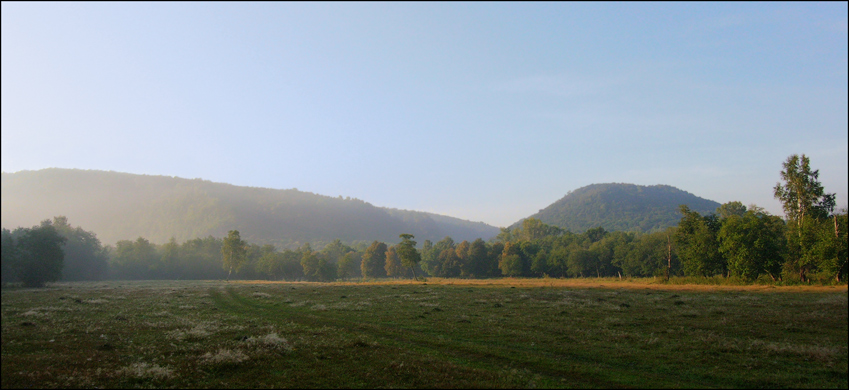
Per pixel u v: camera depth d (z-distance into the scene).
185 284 82.94
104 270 116.00
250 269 140.75
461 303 35.72
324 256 143.50
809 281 55.06
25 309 28.98
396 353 16.72
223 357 15.06
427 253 156.75
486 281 86.62
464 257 137.38
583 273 122.81
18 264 48.88
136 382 12.45
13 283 47.00
